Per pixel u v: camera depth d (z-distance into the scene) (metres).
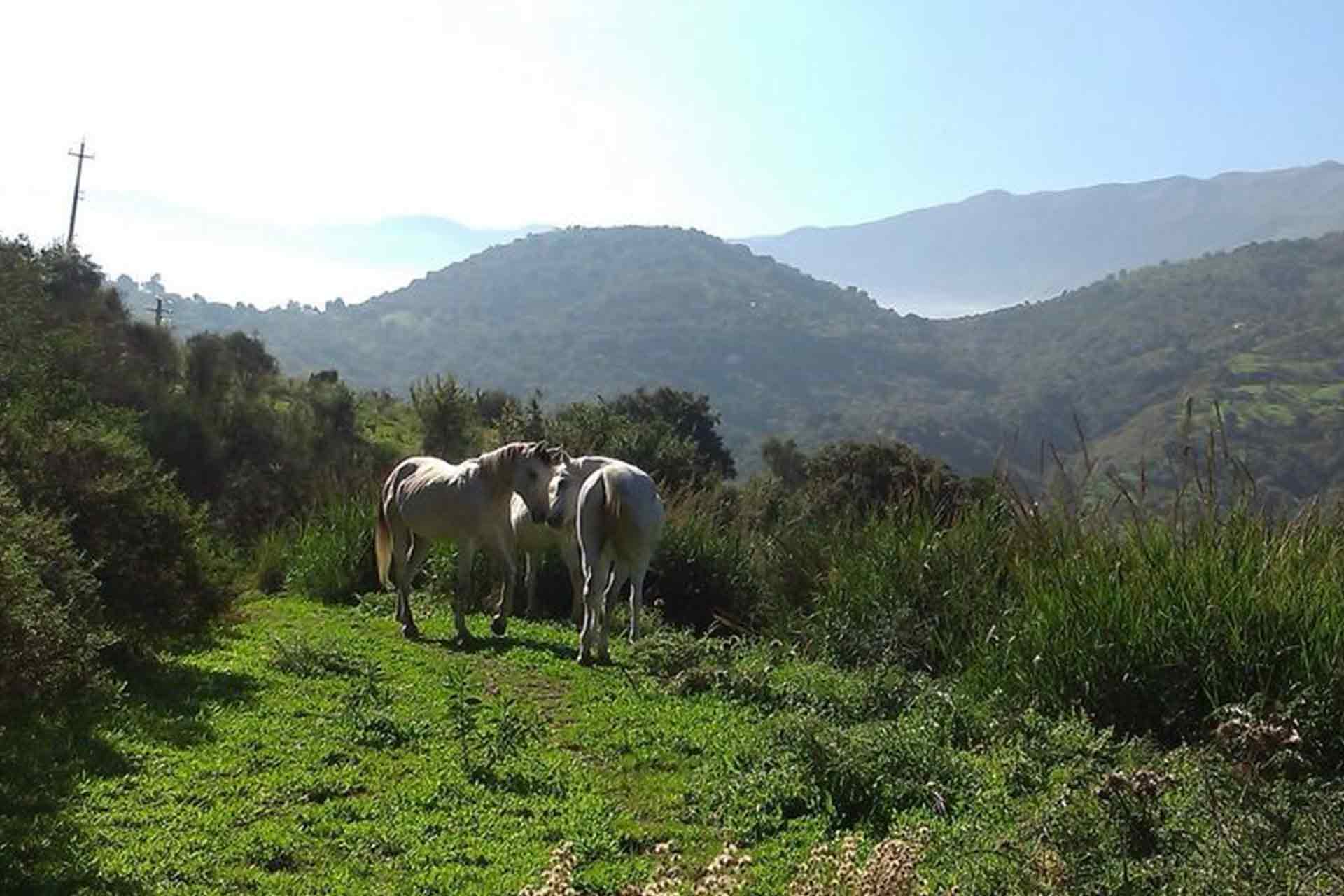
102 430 10.94
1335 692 6.80
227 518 25.95
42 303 26.72
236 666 9.95
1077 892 4.78
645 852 6.12
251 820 6.26
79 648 7.97
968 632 9.77
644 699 9.28
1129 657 7.61
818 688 8.91
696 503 15.80
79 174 57.44
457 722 8.16
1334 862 4.62
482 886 5.50
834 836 6.20
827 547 12.13
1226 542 8.20
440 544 14.98
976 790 6.49
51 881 5.26
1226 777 5.67
